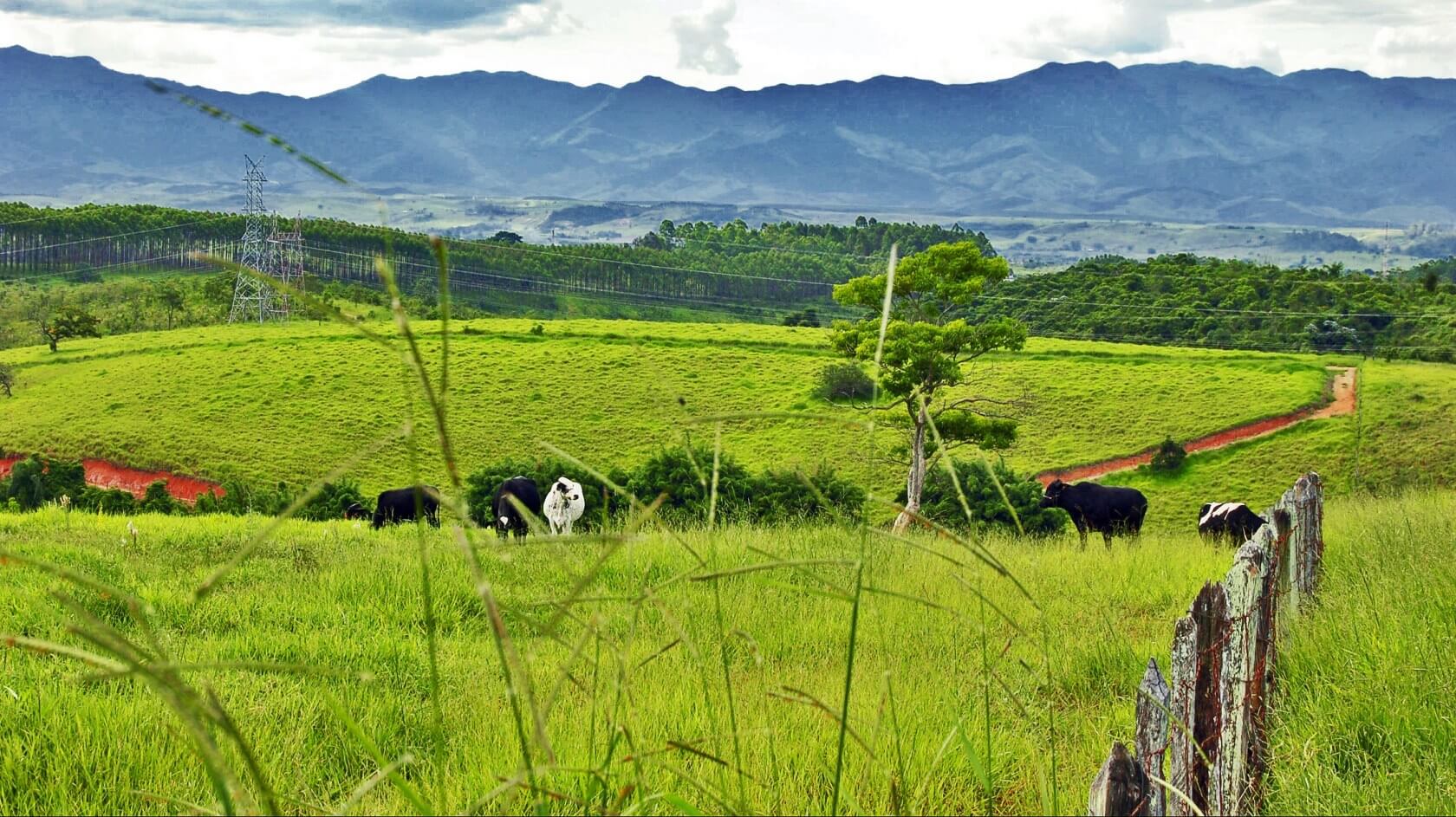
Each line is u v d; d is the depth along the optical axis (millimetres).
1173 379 89562
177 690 2240
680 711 5965
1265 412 80062
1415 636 7508
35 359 108500
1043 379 91688
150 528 17219
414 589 10516
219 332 116500
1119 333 110438
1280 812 5391
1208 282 115625
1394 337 98562
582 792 4770
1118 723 6605
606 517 2826
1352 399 81312
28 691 6281
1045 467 75188
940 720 6215
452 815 4430
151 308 158250
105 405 92312
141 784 5199
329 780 5527
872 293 37875
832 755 5355
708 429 31406
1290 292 110312
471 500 35094
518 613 2834
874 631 8812
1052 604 10508
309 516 38688
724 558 11250
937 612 9180
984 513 33312
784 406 84062
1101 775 3805
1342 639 7664
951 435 37125
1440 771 5605
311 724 6281
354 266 173000
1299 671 7164
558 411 89250
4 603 9172
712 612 8922
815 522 17156
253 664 2393
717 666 7492
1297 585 8422
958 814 5125
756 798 4648
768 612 9266
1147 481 72438
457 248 191375
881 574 10508
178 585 10484
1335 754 6117
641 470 29922
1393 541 11797
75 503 51375
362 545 14328
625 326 116688
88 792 5105
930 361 35188
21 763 5367
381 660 7930
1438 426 73812
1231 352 98312
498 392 92938
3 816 4859
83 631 2127
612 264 198000
